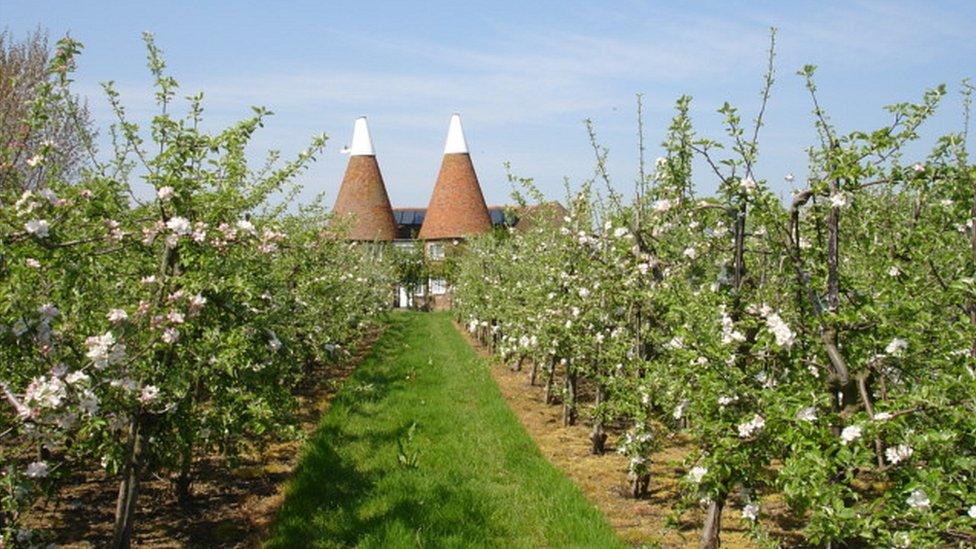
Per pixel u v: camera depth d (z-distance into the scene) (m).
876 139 3.99
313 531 5.78
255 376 5.79
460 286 24.33
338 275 13.93
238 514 6.32
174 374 4.50
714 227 5.83
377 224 43.47
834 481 3.71
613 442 8.95
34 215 3.73
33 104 4.40
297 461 7.79
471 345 19.70
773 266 5.34
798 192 4.79
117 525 4.70
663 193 6.29
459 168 43.72
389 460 7.75
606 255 8.00
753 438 4.00
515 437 8.74
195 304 4.37
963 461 3.14
